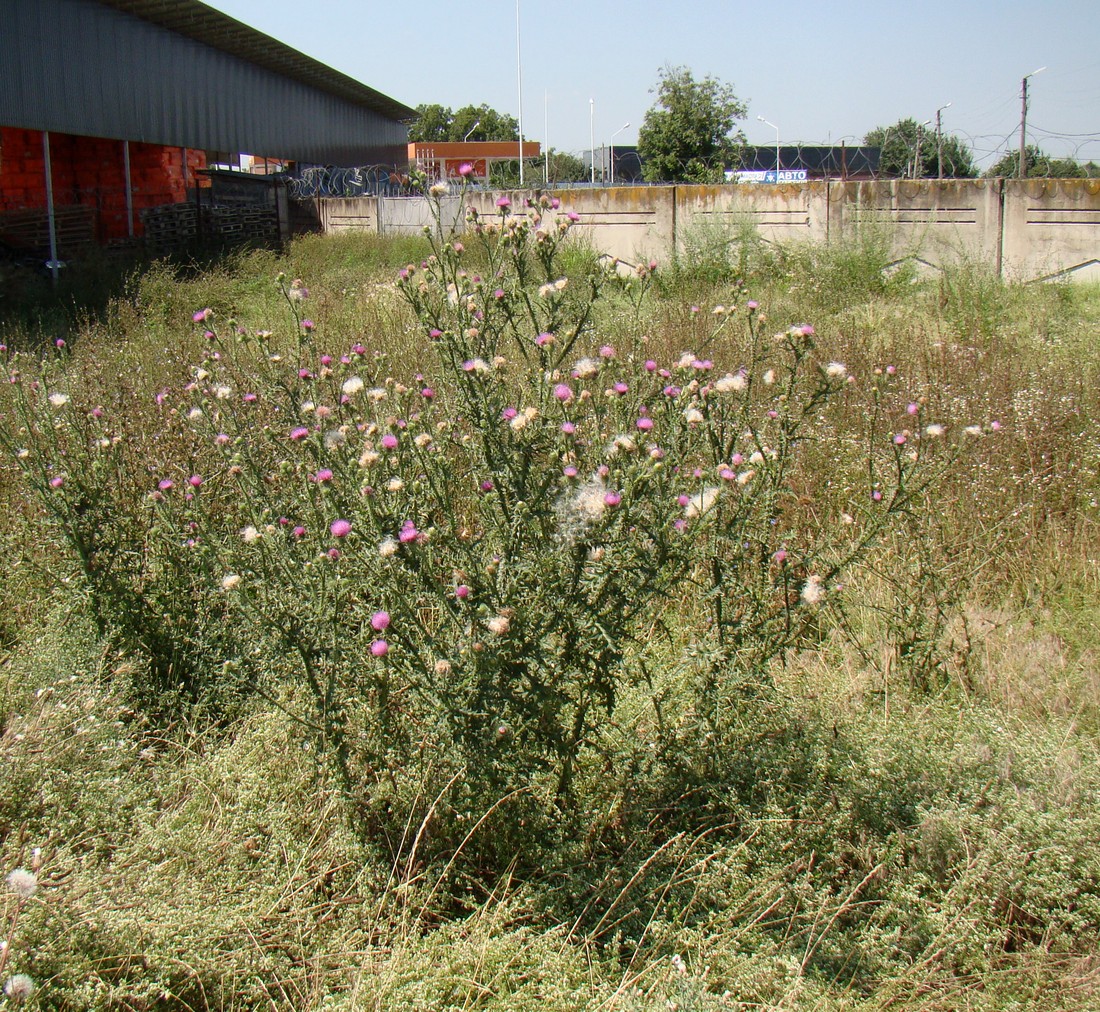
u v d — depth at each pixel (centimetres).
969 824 299
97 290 1463
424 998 242
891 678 395
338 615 298
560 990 241
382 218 2308
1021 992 254
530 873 290
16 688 372
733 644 331
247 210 2306
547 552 288
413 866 291
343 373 482
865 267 1420
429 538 285
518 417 300
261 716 357
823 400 348
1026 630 440
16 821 300
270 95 2980
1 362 538
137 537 429
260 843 301
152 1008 245
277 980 252
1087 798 308
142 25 2203
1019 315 1181
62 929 244
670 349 797
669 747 321
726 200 1725
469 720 279
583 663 291
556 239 348
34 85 1806
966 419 634
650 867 289
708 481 324
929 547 441
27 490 464
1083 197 1477
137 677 388
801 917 275
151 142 2262
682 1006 231
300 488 374
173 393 646
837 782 322
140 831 299
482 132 8912
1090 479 569
